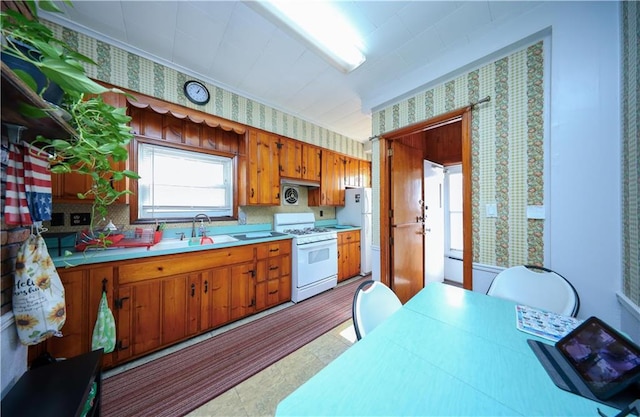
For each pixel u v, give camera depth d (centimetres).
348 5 141
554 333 87
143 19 157
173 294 176
